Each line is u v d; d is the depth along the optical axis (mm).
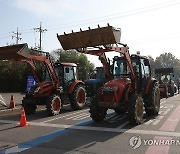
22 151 5949
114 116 10773
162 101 17281
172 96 23156
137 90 9867
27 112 12062
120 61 10359
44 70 13047
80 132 7844
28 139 7039
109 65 10336
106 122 9461
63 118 10570
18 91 38562
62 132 7879
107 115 11039
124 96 8922
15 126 8969
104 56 10125
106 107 9062
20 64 38500
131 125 8758
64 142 6691
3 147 6293
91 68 50812
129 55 9430
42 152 5855
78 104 13352
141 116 8992
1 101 15812
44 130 8203
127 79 9625
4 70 38656
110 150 5930
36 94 11805
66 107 14672
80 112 12406
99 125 8906
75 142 6672
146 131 7793
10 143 6648
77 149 6043
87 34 8953
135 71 9664
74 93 13180
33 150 6016
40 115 11672
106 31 8562
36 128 8547
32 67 12641
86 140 6871
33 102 11820
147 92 10359
